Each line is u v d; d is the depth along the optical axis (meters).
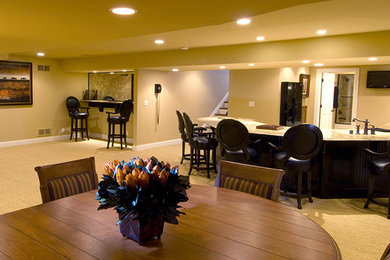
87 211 1.77
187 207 1.87
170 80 8.13
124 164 1.53
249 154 4.29
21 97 7.89
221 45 5.58
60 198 2.09
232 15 2.49
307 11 3.22
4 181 4.94
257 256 1.32
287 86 6.75
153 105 7.78
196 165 6.17
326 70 7.60
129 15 2.51
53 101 8.59
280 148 3.97
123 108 7.44
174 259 1.29
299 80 7.55
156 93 7.79
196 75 8.88
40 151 7.22
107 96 8.95
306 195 4.42
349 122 9.24
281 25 3.87
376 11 3.20
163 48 6.07
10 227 1.56
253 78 7.31
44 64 8.30
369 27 3.97
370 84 6.86
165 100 8.09
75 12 2.43
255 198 2.02
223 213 1.78
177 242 1.44
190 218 1.71
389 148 3.63
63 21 2.76
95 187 2.31
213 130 5.72
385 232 3.37
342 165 4.37
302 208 4.02
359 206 4.14
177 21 2.69
